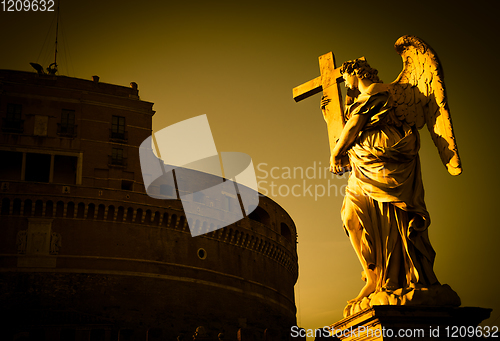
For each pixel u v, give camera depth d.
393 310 5.89
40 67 62.88
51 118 61.62
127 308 58.62
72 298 57.22
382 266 6.65
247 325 66.31
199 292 63.41
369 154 6.67
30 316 54.03
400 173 6.52
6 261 56.75
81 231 59.59
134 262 60.50
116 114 63.81
